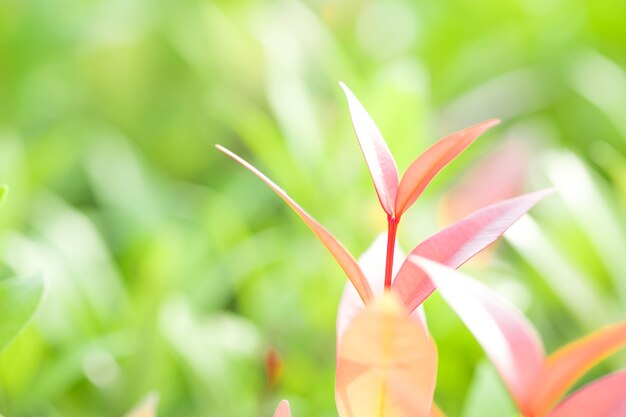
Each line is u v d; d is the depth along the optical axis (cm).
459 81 101
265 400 59
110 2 105
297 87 77
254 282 74
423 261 27
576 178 67
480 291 28
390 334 28
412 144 73
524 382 28
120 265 76
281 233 81
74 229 70
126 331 63
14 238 66
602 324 63
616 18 103
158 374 60
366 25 114
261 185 88
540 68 102
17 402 57
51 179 88
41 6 100
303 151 74
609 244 65
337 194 74
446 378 63
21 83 100
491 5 107
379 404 29
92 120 105
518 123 98
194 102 104
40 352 61
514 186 72
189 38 104
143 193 82
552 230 70
